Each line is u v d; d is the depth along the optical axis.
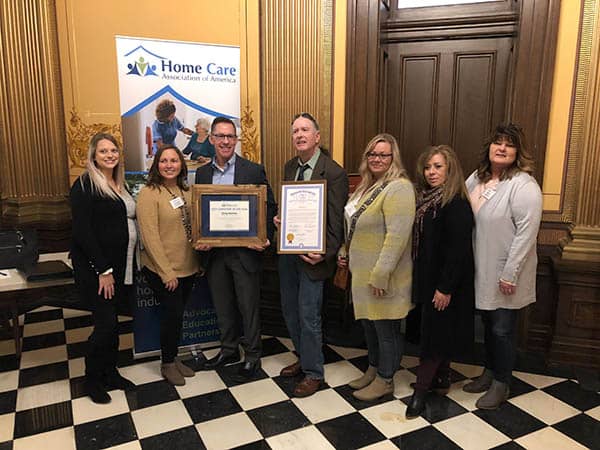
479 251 2.36
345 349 3.16
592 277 2.76
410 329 3.23
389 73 3.46
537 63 2.83
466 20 3.18
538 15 2.78
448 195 2.27
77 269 2.42
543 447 2.14
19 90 3.44
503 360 2.41
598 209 2.76
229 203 2.63
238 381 2.73
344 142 3.32
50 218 3.62
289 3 3.24
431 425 2.31
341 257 2.58
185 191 2.71
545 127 2.87
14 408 2.44
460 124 3.36
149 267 2.63
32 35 3.39
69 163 3.56
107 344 2.49
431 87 3.38
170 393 2.60
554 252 2.93
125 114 3.16
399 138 3.52
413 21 3.31
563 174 2.91
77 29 3.35
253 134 3.47
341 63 3.24
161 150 2.58
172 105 3.24
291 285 2.71
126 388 2.63
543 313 3.02
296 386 2.64
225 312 2.86
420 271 2.37
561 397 2.56
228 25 3.35
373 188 2.35
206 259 2.78
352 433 2.25
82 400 2.52
